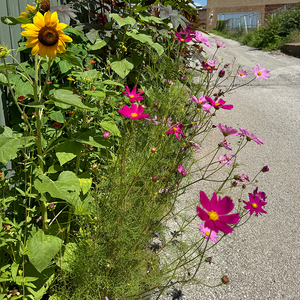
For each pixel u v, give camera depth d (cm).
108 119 166
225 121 462
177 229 226
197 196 274
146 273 169
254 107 534
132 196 161
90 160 215
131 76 325
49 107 198
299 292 185
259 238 229
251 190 291
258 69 284
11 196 144
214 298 176
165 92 240
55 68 223
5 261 144
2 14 176
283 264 206
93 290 142
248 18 2344
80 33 268
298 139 409
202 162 339
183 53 377
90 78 166
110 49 341
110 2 334
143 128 227
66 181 140
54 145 162
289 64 891
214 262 202
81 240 151
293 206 271
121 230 147
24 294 135
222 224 105
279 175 320
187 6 372
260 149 378
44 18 126
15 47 192
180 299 172
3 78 149
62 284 153
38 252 129
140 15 293
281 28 1293
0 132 135
